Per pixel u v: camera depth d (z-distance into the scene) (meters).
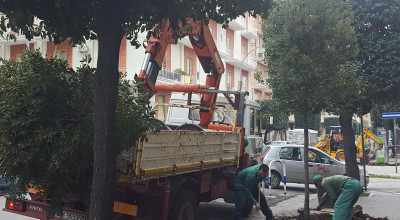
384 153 30.70
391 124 43.81
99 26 4.52
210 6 5.42
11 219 9.01
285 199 12.75
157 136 5.65
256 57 48.28
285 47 8.28
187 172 6.66
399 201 12.18
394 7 11.53
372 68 11.55
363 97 9.03
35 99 5.17
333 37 8.27
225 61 41.53
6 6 4.20
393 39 11.43
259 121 14.46
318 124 61.59
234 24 40.88
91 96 5.50
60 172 5.05
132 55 28.64
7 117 5.14
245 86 46.34
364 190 14.77
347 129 13.45
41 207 6.37
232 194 8.96
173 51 32.62
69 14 4.32
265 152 15.85
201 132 7.02
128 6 4.58
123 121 5.04
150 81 8.22
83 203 6.09
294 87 8.20
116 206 5.95
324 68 8.05
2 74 5.37
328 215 9.20
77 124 5.36
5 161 5.11
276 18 8.44
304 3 8.28
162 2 4.79
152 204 6.03
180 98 13.12
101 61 4.53
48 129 5.15
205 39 9.96
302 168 15.02
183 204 6.68
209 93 10.36
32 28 4.74
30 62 5.38
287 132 50.12
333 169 14.71
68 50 28.92
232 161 8.67
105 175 4.46
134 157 5.31
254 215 9.93
